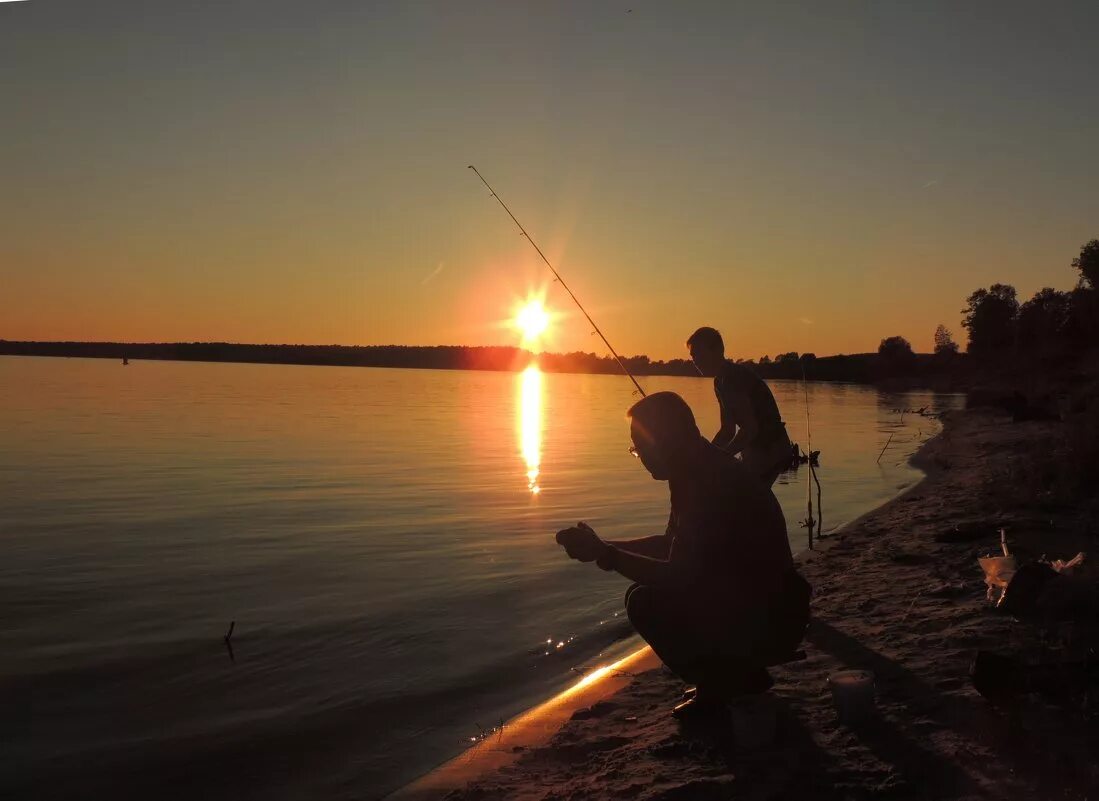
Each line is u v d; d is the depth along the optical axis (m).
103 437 21.02
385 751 3.86
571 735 3.81
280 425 25.89
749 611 3.43
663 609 3.54
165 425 24.92
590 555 3.47
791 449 5.34
